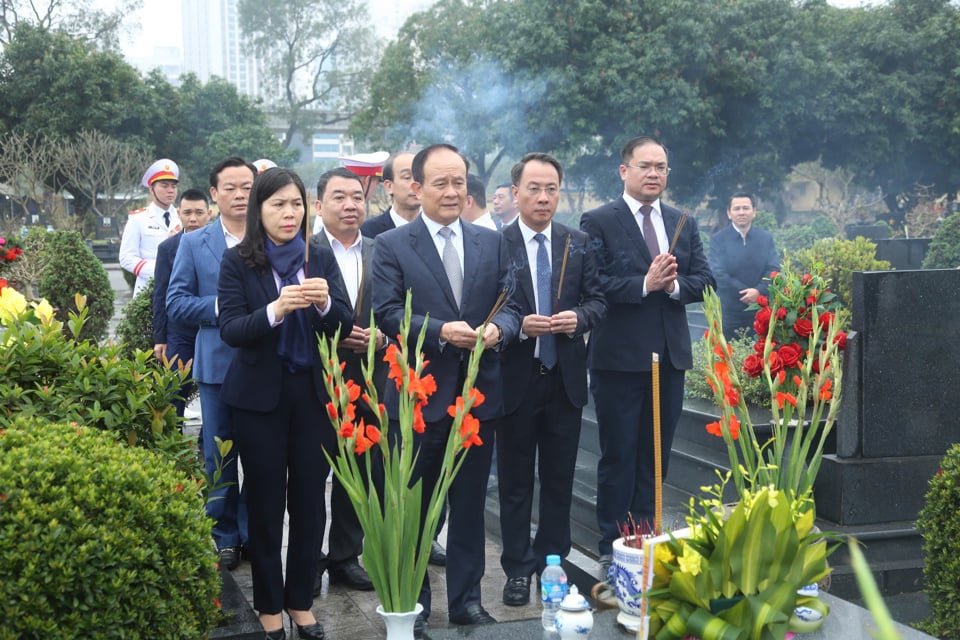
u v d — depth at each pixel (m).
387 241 4.28
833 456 5.12
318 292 3.67
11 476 2.73
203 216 6.34
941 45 22.78
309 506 4.02
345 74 41.25
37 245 13.95
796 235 16.86
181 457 3.61
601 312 4.59
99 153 31.61
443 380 4.14
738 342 7.34
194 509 3.09
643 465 5.00
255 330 3.73
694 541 2.62
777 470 3.50
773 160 22.16
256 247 3.89
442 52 28.81
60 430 3.08
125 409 3.52
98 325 11.45
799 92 21.48
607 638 2.90
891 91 22.33
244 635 3.38
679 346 4.89
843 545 4.86
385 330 4.18
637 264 4.86
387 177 5.55
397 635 3.21
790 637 2.83
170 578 2.90
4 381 3.47
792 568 2.62
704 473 5.81
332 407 3.24
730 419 3.49
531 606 4.67
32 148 31.31
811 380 4.96
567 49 21.25
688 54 20.86
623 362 4.83
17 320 3.71
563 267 4.53
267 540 3.95
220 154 33.38
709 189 23.20
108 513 2.78
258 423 3.86
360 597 4.84
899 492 5.05
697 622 2.55
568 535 4.75
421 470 4.14
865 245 8.73
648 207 4.96
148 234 7.87
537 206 4.49
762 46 21.16
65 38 32.81
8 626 2.60
